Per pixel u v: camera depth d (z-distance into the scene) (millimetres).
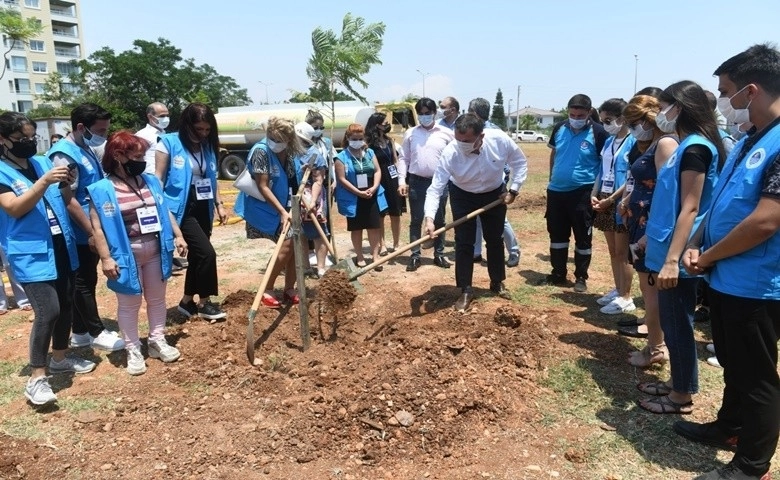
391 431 3529
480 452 3408
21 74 66250
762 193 2623
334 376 4238
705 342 4953
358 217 7281
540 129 91125
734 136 5223
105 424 3730
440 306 5957
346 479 3164
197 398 4082
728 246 2777
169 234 4664
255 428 3621
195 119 5168
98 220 4219
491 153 5508
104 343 4988
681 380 3682
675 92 3430
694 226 3381
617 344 4824
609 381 4215
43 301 3916
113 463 3324
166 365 4672
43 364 3969
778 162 2578
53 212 4242
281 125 5309
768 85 2695
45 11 67750
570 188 6180
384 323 5473
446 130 7355
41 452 3436
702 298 5434
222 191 16969
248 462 3312
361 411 3666
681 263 3461
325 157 7152
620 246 5422
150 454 3402
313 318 5527
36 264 3869
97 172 4793
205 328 5281
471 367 4207
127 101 56312
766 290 2750
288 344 5027
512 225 10492
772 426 2883
